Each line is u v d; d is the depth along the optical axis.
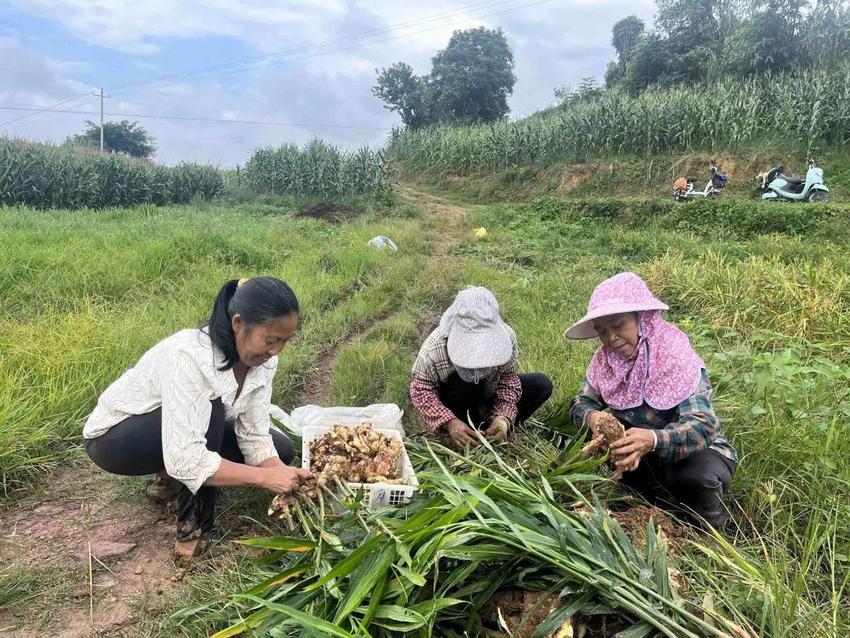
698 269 7.79
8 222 9.14
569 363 4.57
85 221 10.87
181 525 2.58
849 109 15.85
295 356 4.91
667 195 17.28
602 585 1.92
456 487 2.15
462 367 3.09
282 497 2.42
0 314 4.98
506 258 10.41
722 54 26.50
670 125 18.44
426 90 46.25
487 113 47.06
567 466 2.65
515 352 3.39
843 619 2.18
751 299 6.23
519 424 3.66
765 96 18.25
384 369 4.79
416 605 1.86
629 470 2.66
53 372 3.80
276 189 21.20
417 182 24.67
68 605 2.35
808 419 3.37
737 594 2.13
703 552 2.45
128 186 17.84
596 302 2.81
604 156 19.55
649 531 2.19
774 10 23.95
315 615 1.91
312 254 8.95
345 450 2.78
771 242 9.79
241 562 2.53
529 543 1.96
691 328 5.68
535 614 1.95
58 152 16.75
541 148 21.16
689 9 30.72
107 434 2.52
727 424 3.43
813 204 12.25
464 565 2.03
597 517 2.21
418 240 11.51
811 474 2.93
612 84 48.44
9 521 2.84
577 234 13.17
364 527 2.19
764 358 3.96
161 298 5.93
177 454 2.31
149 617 2.31
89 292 5.83
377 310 6.57
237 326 2.25
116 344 4.28
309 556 2.14
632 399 2.92
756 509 2.92
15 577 2.45
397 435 3.13
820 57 23.27
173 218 13.15
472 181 22.28
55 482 3.16
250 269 7.82
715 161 17.08
